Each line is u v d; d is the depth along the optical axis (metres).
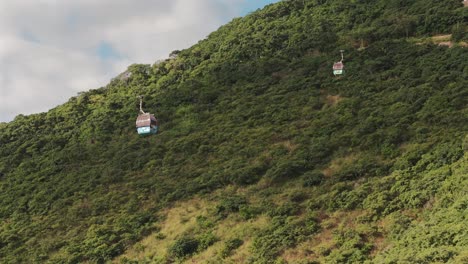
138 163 58.22
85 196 54.91
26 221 53.12
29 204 55.78
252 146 55.12
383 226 38.50
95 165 60.59
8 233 51.12
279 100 62.91
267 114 60.53
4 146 69.81
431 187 39.44
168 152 58.81
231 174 50.75
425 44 65.50
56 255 46.53
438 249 29.38
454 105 50.91
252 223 43.72
